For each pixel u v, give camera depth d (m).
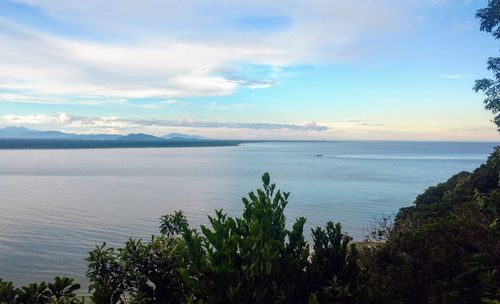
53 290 6.61
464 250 8.89
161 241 7.51
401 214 26.12
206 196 66.31
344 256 6.59
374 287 6.14
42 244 34.25
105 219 46.09
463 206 12.32
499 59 15.68
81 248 32.88
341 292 5.79
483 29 15.99
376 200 59.38
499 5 15.15
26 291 6.45
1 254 31.08
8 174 110.44
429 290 8.16
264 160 182.38
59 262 28.97
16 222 44.38
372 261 10.05
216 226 5.91
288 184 82.50
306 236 33.91
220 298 5.27
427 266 8.77
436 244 9.23
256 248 5.69
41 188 79.38
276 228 6.37
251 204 6.57
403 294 8.45
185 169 126.25
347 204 55.47
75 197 66.12
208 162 165.38
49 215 48.97
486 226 9.02
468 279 7.94
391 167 134.00
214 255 5.56
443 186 28.45
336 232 6.84
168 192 72.19
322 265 6.44
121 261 7.15
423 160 181.38
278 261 5.77
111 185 84.19
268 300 5.33
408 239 10.06
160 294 7.10
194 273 5.79
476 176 22.48
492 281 7.05
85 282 23.94
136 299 6.90
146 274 7.12
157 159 189.38
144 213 50.00
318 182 86.31
